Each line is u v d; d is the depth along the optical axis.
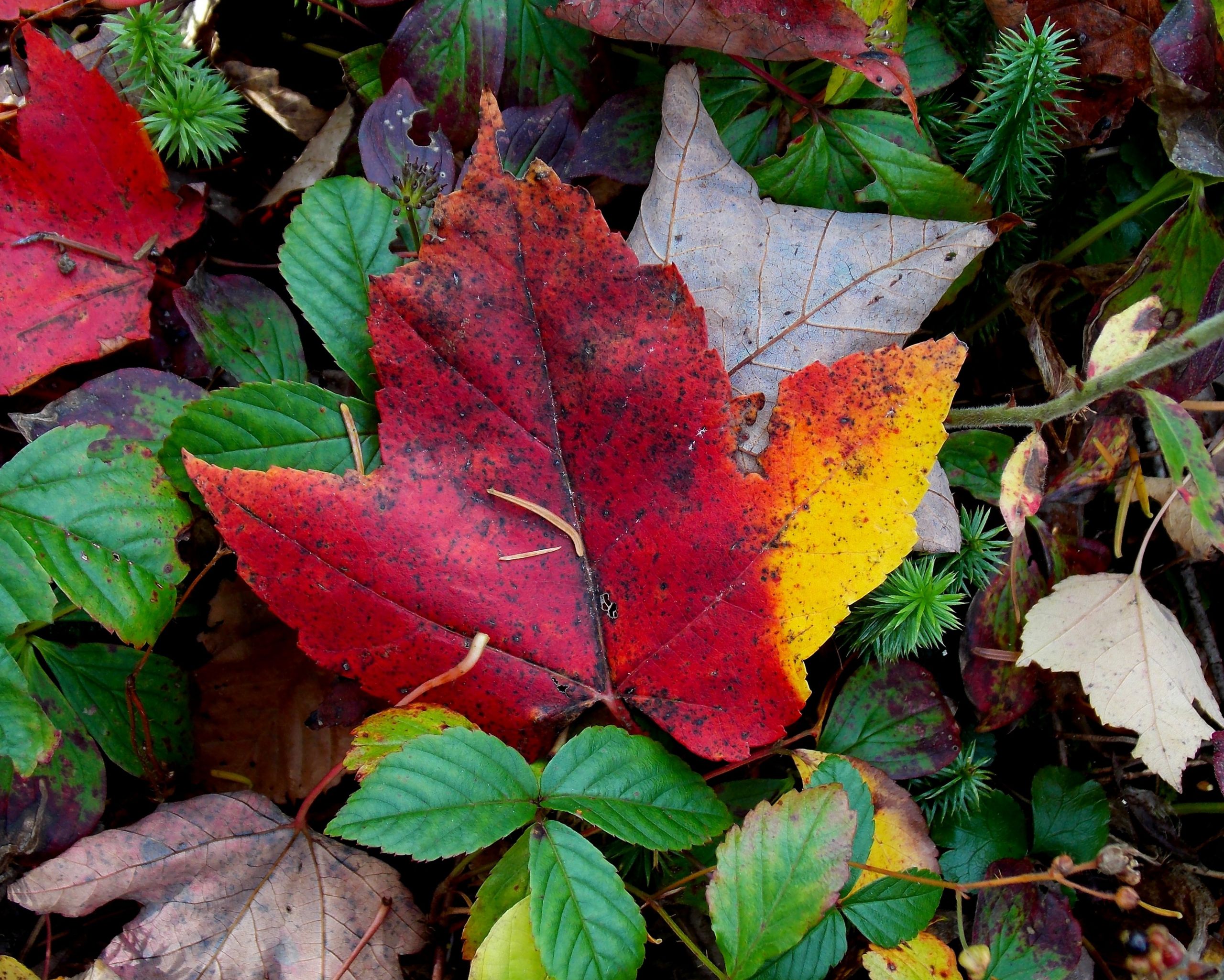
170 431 0.28
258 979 0.27
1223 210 0.32
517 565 0.27
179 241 0.30
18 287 0.29
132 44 0.29
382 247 0.28
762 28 0.28
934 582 0.29
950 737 0.29
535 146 0.30
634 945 0.26
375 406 0.28
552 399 0.27
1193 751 0.29
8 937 0.29
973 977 0.27
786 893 0.27
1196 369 0.30
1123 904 0.27
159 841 0.27
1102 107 0.31
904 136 0.30
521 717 0.28
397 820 0.25
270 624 0.30
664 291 0.27
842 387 0.27
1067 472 0.30
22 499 0.27
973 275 0.30
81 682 0.29
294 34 0.32
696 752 0.28
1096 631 0.29
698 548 0.27
